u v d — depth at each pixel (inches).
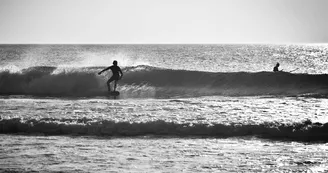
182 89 1496.1
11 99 1245.7
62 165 554.9
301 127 745.0
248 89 1437.0
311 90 1380.4
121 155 606.2
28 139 716.0
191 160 578.6
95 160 578.9
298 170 528.7
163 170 532.4
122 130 767.1
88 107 1007.6
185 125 767.7
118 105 1045.8
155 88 1517.0
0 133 771.4
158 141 697.0
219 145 666.2
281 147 650.8
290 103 1073.5
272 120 807.1
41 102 1130.0
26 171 529.7
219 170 532.1
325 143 674.2
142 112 915.4
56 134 759.7
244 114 884.0
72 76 1574.8
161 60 4795.8
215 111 928.3
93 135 749.3
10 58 5315.0
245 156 597.6
